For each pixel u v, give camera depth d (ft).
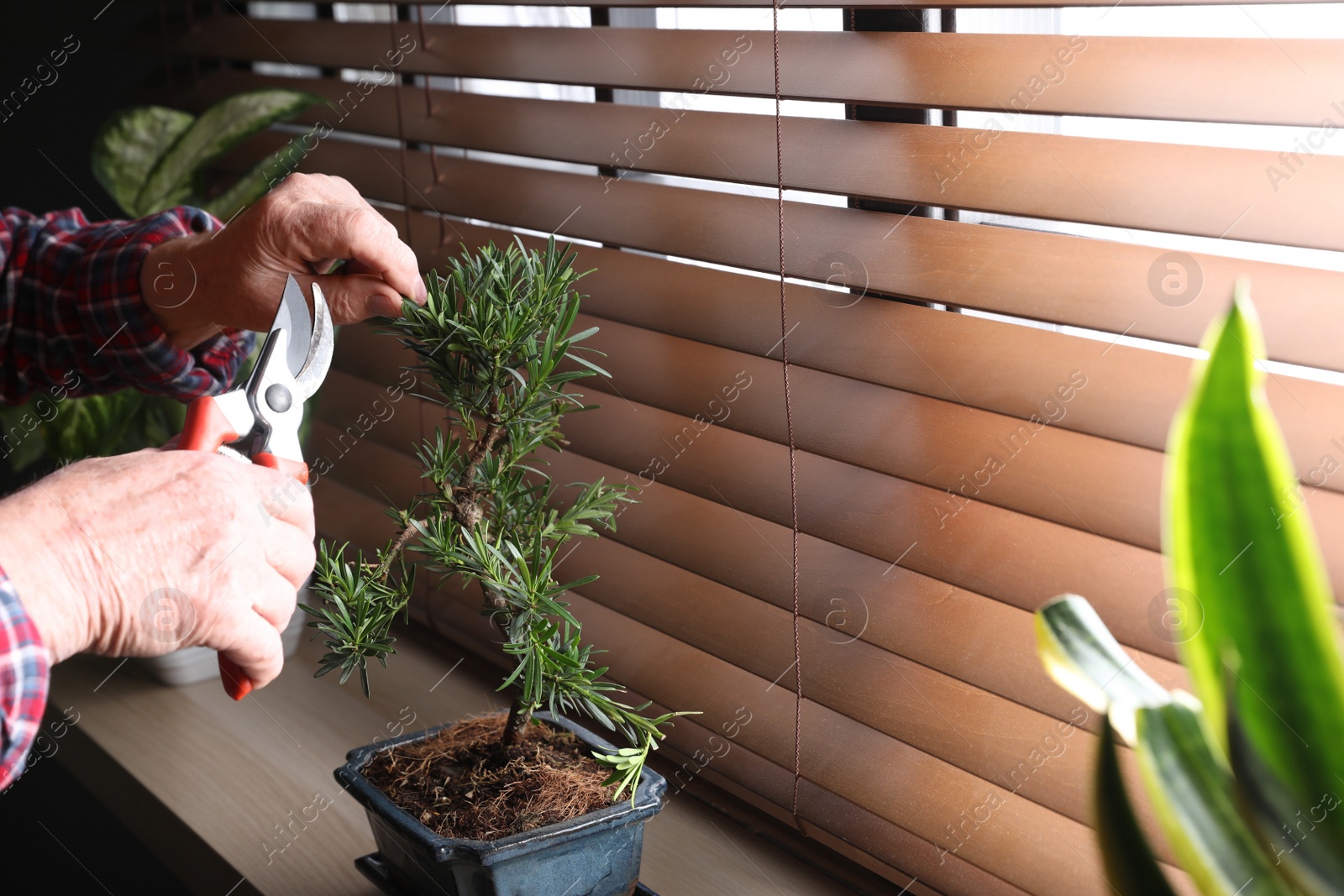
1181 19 1.98
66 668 3.56
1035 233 1.99
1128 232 2.09
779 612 2.53
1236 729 1.54
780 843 2.56
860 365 2.22
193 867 2.72
